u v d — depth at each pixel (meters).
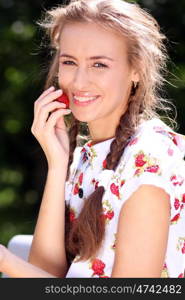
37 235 3.25
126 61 3.14
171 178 2.93
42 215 3.25
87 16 3.07
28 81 13.35
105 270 3.02
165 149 2.96
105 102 3.11
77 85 3.08
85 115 3.12
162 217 2.83
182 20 12.11
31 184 15.56
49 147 3.26
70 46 3.09
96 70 3.08
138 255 2.80
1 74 14.48
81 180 3.28
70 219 3.30
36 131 3.28
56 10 3.36
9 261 2.90
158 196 2.83
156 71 3.36
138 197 2.84
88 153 3.28
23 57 14.18
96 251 3.01
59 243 3.23
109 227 3.00
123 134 3.11
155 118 3.20
